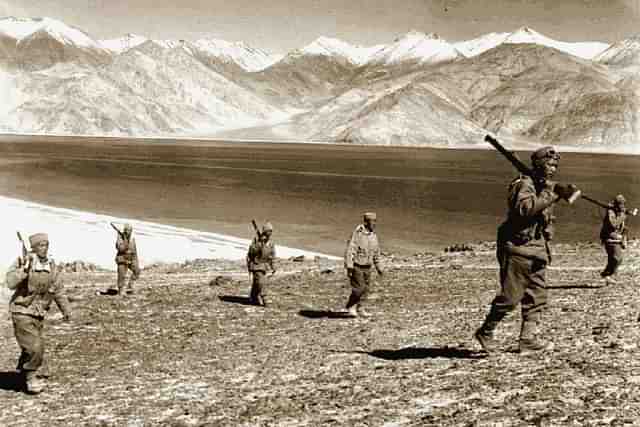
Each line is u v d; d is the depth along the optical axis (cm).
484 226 5578
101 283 2191
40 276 914
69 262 3073
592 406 647
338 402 745
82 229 4762
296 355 1045
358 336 1174
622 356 834
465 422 634
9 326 1494
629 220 5928
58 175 10862
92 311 1553
